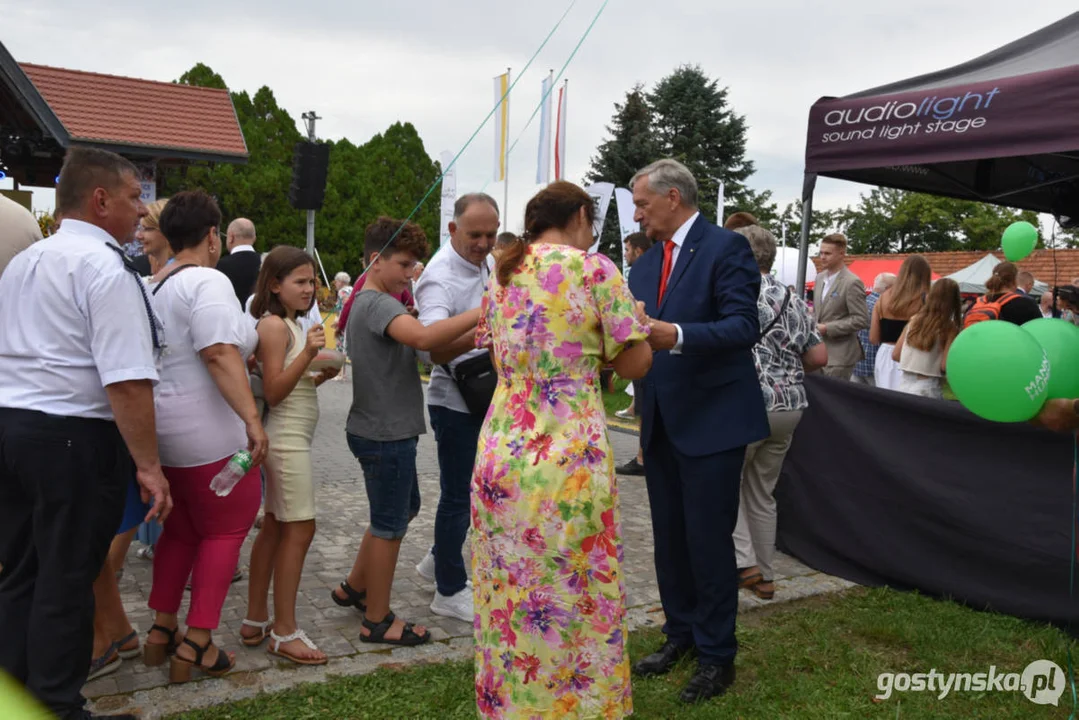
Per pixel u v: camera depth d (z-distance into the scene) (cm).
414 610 382
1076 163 496
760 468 401
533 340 225
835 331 655
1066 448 360
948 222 3912
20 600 246
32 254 249
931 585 399
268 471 316
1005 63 425
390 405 325
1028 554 368
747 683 312
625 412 998
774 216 3869
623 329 225
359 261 4197
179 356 284
